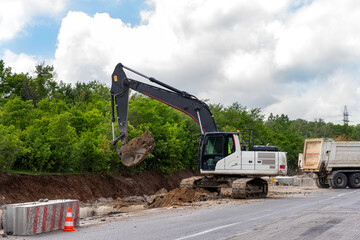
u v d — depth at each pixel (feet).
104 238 28.68
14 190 70.08
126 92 66.08
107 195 89.51
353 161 102.78
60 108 119.34
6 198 66.85
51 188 77.36
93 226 36.01
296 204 54.49
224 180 69.77
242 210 47.42
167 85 67.05
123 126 64.49
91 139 93.20
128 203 77.41
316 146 102.53
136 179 105.50
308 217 39.19
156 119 115.96
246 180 65.36
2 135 72.38
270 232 30.22
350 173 103.19
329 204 53.88
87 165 91.09
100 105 133.49
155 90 68.90
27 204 32.73
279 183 128.88
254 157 67.62
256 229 31.81
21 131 85.92
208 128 69.26
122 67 66.90
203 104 69.31
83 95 170.09
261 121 216.54
